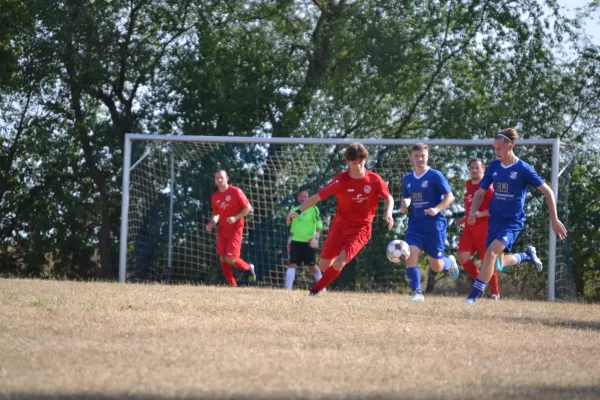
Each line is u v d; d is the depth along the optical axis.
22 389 12.37
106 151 90.44
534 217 73.19
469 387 13.64
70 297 29.58
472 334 22.17
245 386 13.07
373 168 70.38
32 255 90.94
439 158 72.94
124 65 90.25
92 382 13.08
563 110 93.62
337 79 92.12
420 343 19.64
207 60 90.25
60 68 90.06
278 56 92.44
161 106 90.31
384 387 13.46
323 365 15.41
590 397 13.06
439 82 94.50
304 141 62.88
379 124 95.44
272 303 29.88
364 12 92.31
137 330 20.03
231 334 20.02
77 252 91.50
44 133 90.94
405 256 38.62
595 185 90.00
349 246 35.41
